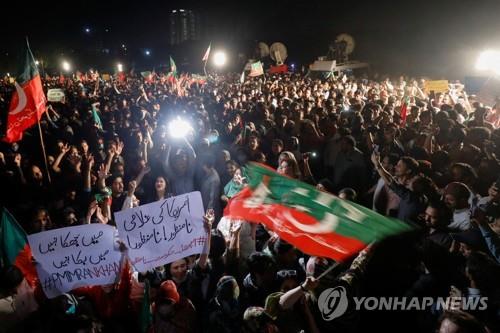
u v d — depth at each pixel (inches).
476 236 143.5
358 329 131.5
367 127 335.9
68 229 145.6
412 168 203.2
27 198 251.6
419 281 137.3
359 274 131.0
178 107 554.3
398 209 189.0
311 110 456.8
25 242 149.9
